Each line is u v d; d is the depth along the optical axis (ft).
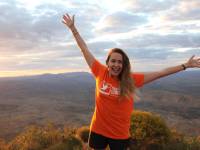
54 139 14.30
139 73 6.41
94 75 6.53
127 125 6.39
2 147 13.94
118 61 6.23
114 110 6.25
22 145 13.96
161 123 13.96
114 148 6.36
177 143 14.05
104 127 6.33
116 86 6.26
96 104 6.45
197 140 14.38
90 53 6.69
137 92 6.39
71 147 13.57
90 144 6.49
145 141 13.66
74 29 6.79
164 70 6.42
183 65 6.39
